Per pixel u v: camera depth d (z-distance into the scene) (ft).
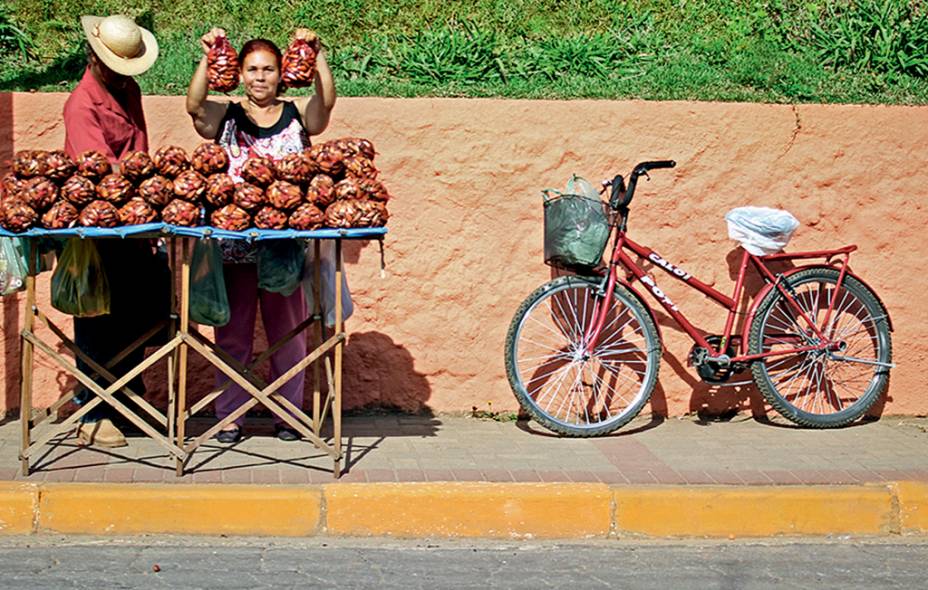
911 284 24.88
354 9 28.53
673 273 23.43
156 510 17.85
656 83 26.48
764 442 22.72
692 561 17.67
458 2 28.96
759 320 23.41
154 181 17.99
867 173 24.68
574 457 21.15
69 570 16.33
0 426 22.40
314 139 23.68
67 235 17.88
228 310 20.20
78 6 28.14
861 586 16.71
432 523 18.33
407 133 23.79
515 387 22.52
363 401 23.97
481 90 25.96
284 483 18.78
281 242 19.90
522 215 24.03
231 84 19.58
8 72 26.18
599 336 23.91
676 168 24.30
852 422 24.40
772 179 24.52
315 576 16.43
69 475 18.88
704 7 29.63
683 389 24.48
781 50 28.45
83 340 20.39
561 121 24.04
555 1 29.25
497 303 24.04
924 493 19.33
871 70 27.99
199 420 23.03
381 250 18.86
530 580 16.57
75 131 19.58
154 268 20.54
